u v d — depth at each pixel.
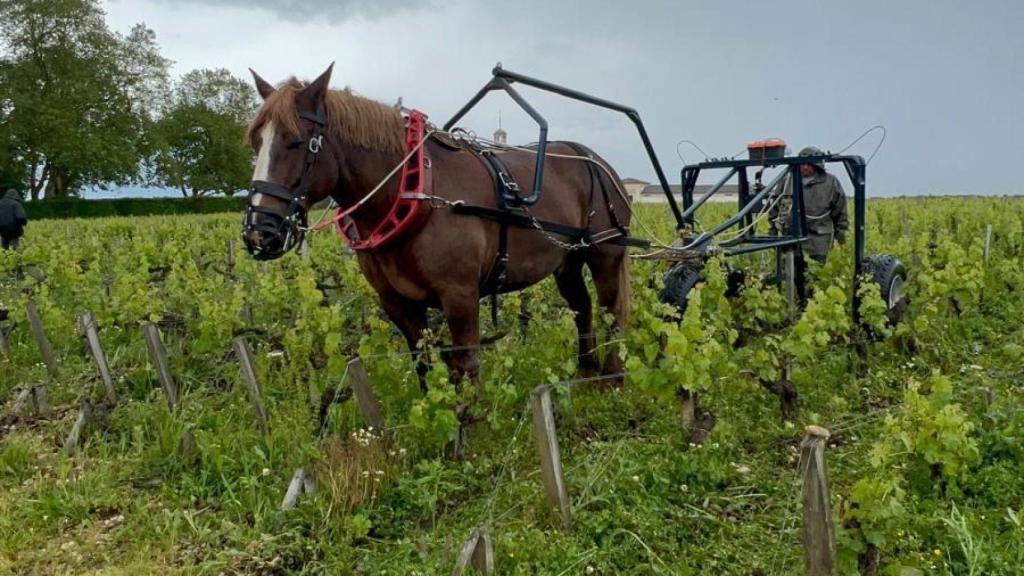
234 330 7.02
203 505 4.36
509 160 5.16
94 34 49.00
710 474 4.33
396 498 4.26
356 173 4.40
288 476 4.48
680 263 6.36
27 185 50.53
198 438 4.87
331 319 5.71
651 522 3.84
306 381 5.91
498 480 4.25
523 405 5.46
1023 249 11.30
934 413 3.65
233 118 68.19
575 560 3.57
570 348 5.92
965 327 7.10
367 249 4.48
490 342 5.49
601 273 6.01
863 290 6.15
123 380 6.50
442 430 4.40
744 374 5.53
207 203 57.25
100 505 4.34
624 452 4.62
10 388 6.56
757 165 6.89
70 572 3.68
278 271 8.60
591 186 5.76
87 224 27.28
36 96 46.41
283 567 3.73
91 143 47.16
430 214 4.40
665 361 4.48
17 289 11.20
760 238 7.06
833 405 5.35
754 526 3.85
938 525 3.63
